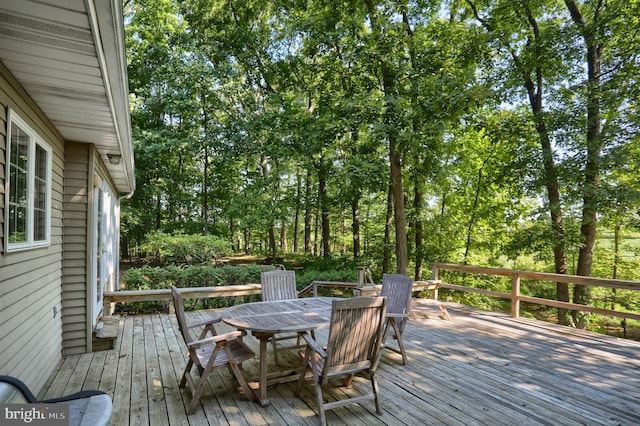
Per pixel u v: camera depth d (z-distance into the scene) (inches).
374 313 109.3
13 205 103.0
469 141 424.5
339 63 341.7
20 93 103.8
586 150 303.4
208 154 522.9
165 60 490.6
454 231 440.8
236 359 116.0
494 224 435.8
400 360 155.6
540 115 329.4
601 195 283.3
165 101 489.4
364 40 302.7
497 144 407.5
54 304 144.3
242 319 124.9
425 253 427.8
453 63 311.9
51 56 85.4
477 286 444.8
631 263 399.2
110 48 83.2
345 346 105.7
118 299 214.5
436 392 124.1
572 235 324.8
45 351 129.7
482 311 255.0
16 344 100.9
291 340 179.3
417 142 276.4
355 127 323.3
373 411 110.3
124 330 197.5
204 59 482.3
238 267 279.4
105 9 67.4
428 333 199.2
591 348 175.6
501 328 210.8
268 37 481.1
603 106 293.0
